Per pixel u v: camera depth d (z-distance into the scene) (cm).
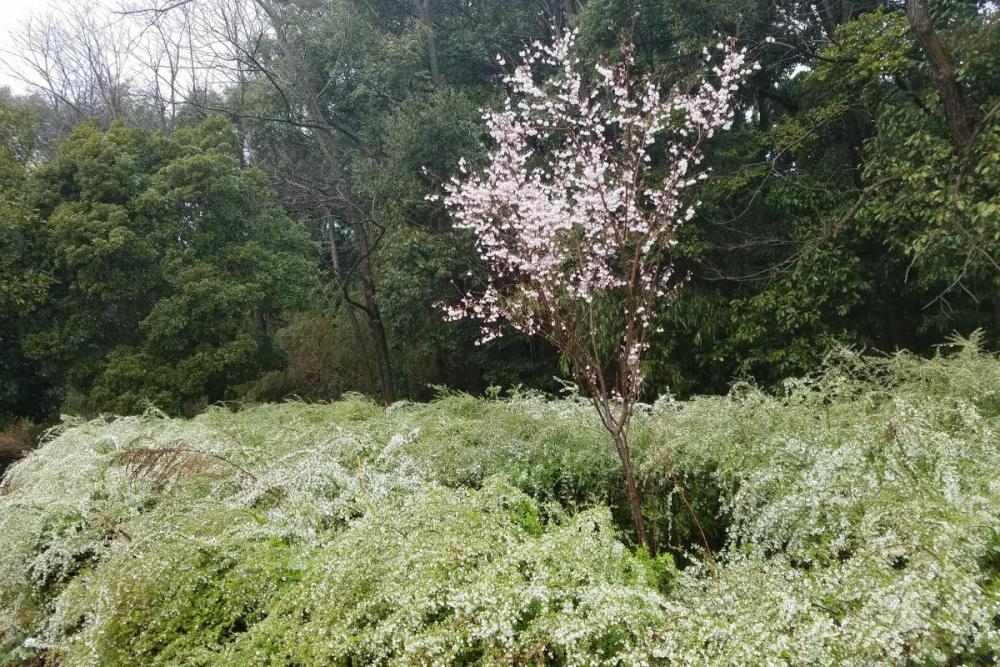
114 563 247
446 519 245
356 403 638
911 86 747
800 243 815
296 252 1188
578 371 340
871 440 294
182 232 1028
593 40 877
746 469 317
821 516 261
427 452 389
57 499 352
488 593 194
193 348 1005
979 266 595
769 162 848
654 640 186
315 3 1405
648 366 783
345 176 1350
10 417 1068
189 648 219
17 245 922
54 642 261
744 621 179
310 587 216
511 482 362
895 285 829
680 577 238
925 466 285
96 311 971
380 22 1398
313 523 288
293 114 1405
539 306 381
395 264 1034
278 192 1375
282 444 453
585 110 446
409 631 189
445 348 1107
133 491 356
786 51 889
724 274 882
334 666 189
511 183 411
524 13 1240
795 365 753
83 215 936
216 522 276
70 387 1067
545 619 190
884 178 697
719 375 848
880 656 168
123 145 1032
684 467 349
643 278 375
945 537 200
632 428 396
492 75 1250
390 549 223
